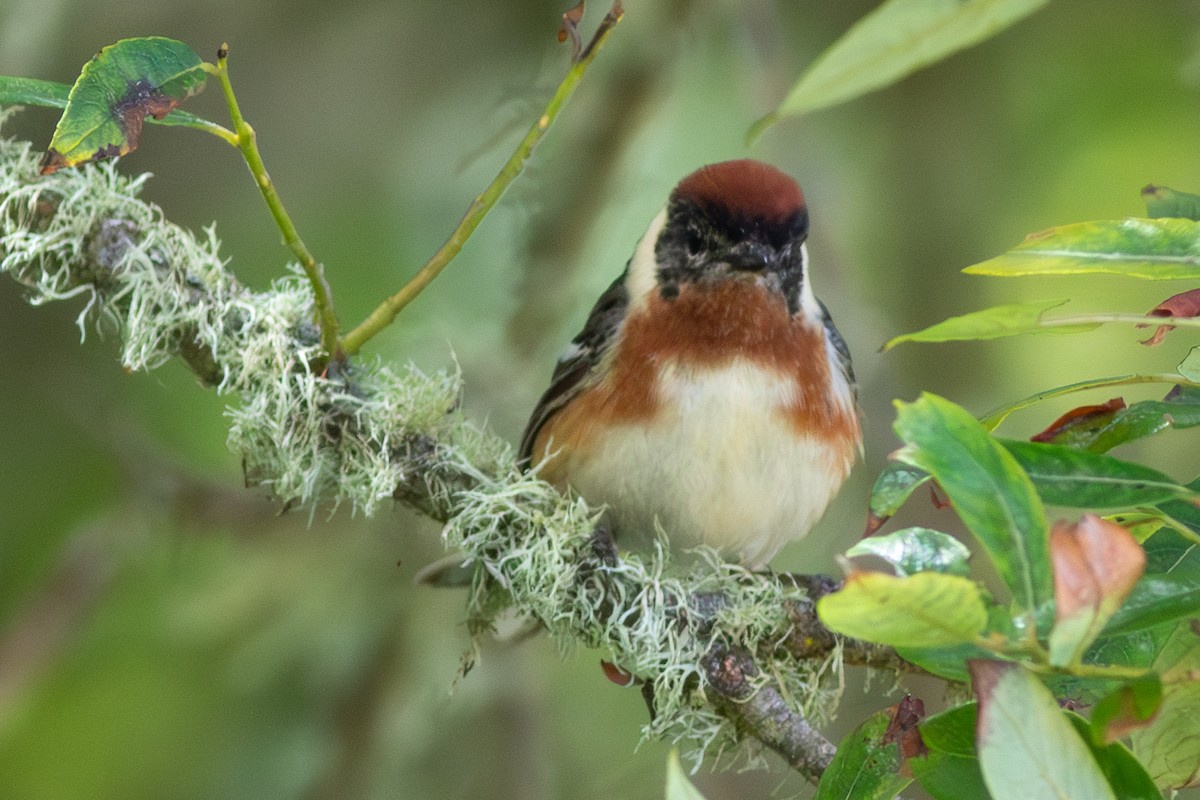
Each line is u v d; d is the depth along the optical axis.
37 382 12.02
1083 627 3.82
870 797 5.28
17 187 7.03
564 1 12.06
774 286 8.41
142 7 11.93
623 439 8.41
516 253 11.70
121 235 7.09
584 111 11.45
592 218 11.61
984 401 11.88
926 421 4.18
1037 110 12.30
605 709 11.50
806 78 4.23
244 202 12.18
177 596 11.47
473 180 12.02
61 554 10.95
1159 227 4.90
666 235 8.66
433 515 7.55
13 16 10.98
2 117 7.13
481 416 11.26
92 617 10.85
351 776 10.86
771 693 7.11
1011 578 4.07
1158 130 12.11
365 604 11.16
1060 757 3.98
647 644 7.14
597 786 10.95
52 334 12.02
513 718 10.96
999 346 12.27
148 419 11.81
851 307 11.58
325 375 7.19
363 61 12.34
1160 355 12.08
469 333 11.71
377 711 10.98
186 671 11.77
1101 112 12.19
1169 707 4.93
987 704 4.00
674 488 8.40
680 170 12.27
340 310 11.81
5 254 7.11
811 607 7.29
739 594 7.28
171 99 5.93
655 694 7.18
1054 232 4.94
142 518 11.00
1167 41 12.05
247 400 7.21
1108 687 5.04
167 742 11.65
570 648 7.39
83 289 7.14
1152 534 5.14
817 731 7.11
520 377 11.55
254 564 11.19
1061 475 4.62
